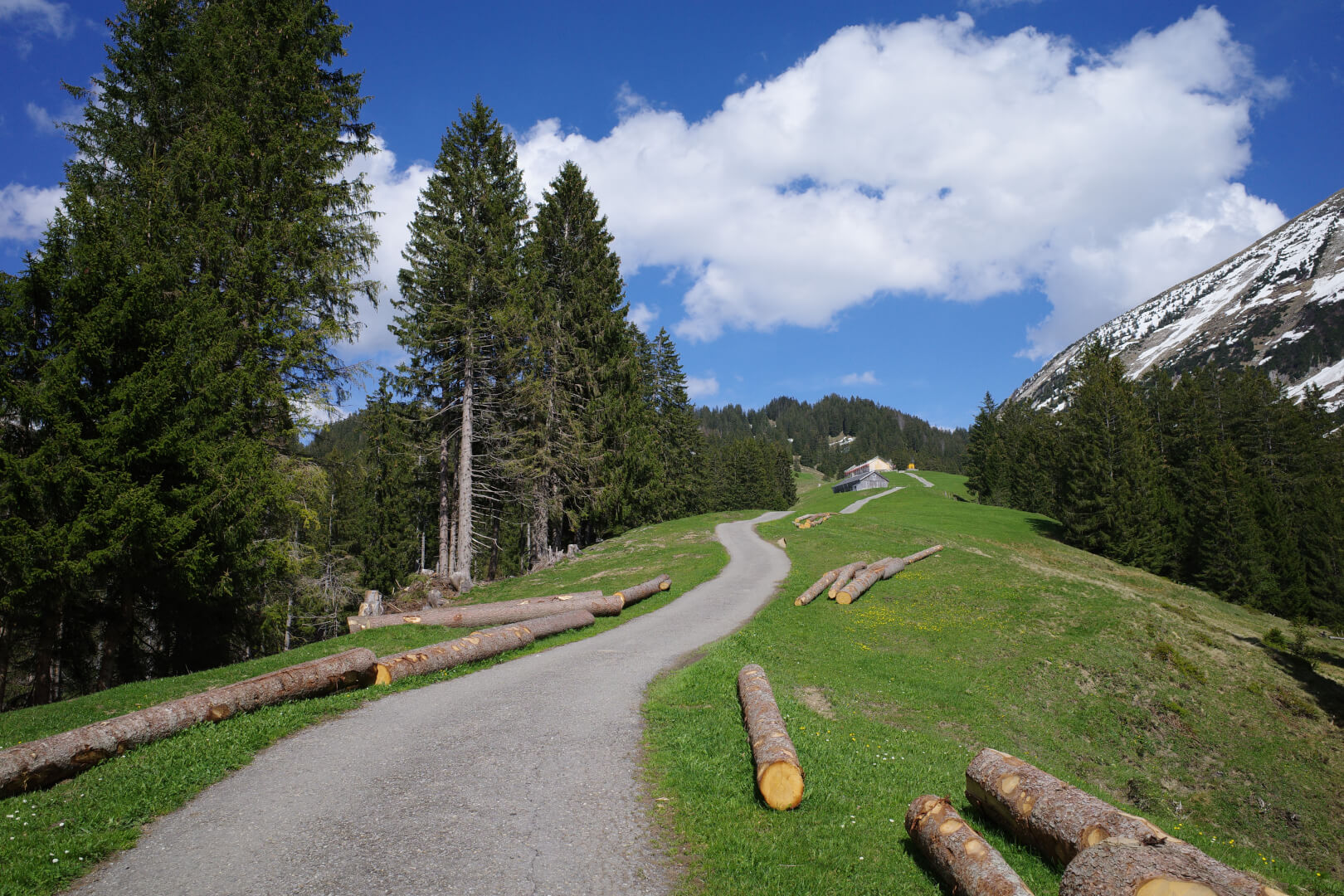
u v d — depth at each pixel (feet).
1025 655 67.56
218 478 53.36
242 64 68.23
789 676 48.06
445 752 27.63
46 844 18.95
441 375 102.47
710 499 274.16
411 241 108.06
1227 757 57.57
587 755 27.20
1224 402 236.02
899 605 79.97
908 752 33.81
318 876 17.38
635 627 61.77
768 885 17.40
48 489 45.24
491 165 109.91
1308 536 167.43
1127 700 62.59
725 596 78.64
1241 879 13.03
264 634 70.59
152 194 60.29
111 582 52.70
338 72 79.10
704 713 33.12
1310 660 81.71
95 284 49.96
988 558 110.22
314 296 72.18
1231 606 140.36
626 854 18.92
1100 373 208.64
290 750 27.96
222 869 17.85
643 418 155.63
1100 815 18.06
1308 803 53.47
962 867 17.26
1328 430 246.47
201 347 56.49
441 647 43.91
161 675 63.57
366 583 137.18
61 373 46.73
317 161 71.41
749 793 23.59
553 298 128.98
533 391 112.57
